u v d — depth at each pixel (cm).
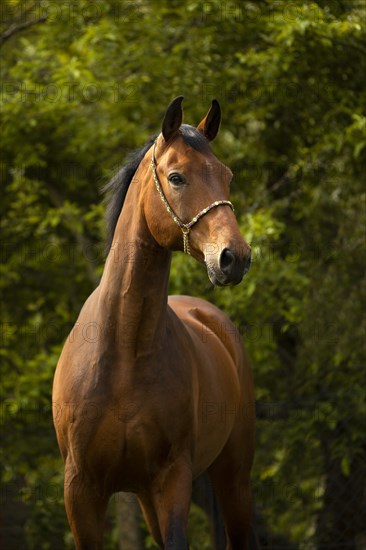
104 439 518
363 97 1079
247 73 1102
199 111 1141
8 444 1138
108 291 524
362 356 1103
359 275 1125
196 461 584
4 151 1257
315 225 1176
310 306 1097
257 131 1253
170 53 1156
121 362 516
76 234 1271
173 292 1064
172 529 505
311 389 1158
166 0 1152
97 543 538
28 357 1329
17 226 1312
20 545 1193
